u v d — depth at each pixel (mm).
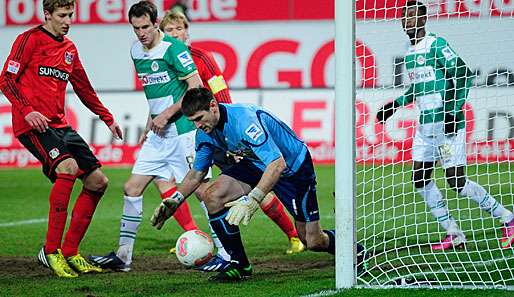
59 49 23906
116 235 32344
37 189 48000
